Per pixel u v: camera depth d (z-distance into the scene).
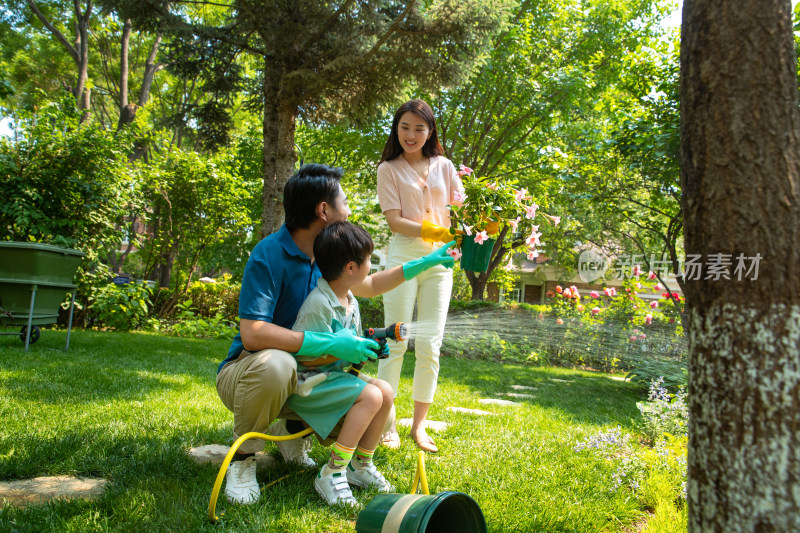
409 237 2.97
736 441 1.10
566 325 8.78
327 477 2.08
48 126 8.11
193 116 8.12
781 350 1.07
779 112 1.11
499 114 12.74
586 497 2.28
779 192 1.09
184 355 6.30
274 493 2.08
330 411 2.05
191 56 7.18
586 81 11.75
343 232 2.06
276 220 6.93
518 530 1.94
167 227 10.72
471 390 5.38
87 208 8.28
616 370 8.07
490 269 13.41
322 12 5.95
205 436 2.76
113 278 9.34
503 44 11.66
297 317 2.12
